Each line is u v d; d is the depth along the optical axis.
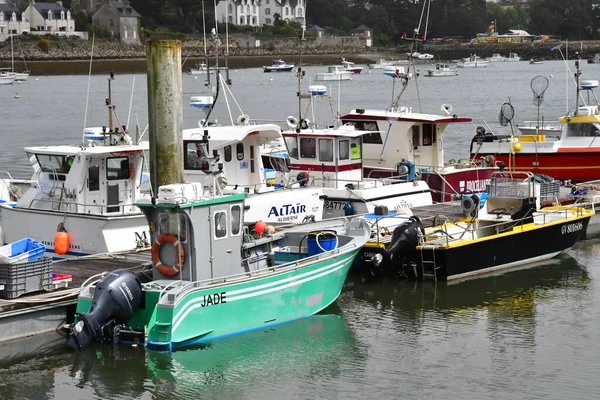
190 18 139.50
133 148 24.61
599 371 18.14
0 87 103.00
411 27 166.62
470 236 25.00
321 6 164.62
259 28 150.62
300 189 27.41
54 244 24.12
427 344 19.70
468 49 166.88
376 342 19.81
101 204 24.20
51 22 143.38
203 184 20.31
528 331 20.52
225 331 19.23
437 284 23.92
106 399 16.98
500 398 16.91
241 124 28.14
